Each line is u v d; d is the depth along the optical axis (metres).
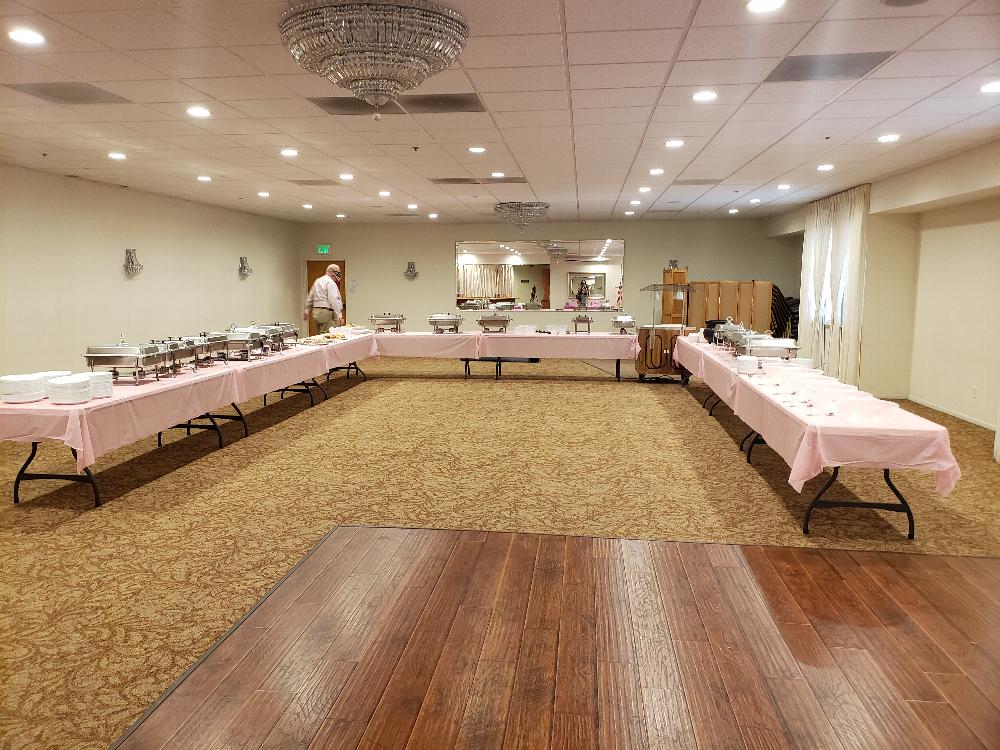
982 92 4.41
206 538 3.65
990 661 2.46
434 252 14.22
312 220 13.72
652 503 4.25
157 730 2.07
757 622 2.74
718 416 7.02
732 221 13.38
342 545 3.55
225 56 3.73
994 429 6.62
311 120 5.23
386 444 5.79
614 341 9.25
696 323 11.83
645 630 2.68
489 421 6.77
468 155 6.71
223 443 5.81
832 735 2.05
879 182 8.14
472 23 3.23
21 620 2.76
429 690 2.28
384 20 2.85
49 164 7.19
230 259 11.71
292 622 2.73
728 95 4.50
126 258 9.05
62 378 4.14
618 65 3.88
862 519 3.98
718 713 2.16
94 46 3.56
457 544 3.57
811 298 10.39
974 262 7.02
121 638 2.63
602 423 6.68
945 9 3.05
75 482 4.56
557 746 2.00
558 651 2.52
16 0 2.97
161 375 5.14
